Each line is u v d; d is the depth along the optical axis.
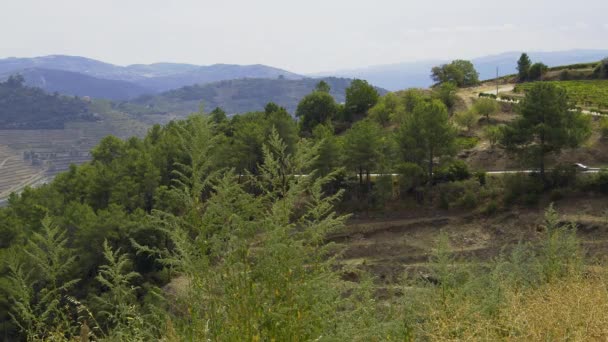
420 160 56.16
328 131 53.88
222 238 3.91
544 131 48.53
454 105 83.19
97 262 33.34
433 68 112.31
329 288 4.04
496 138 58.88
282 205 3.93
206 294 3.83
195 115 4.09
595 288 6.50
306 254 3.97
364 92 88.94
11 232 44.59
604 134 58.06
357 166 53.53
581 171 51.28
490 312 6.14
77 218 40.12
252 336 3.64
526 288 8.21
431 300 6.14
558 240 10.45
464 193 52.12
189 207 3.96
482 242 43.97
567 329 5.09
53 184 60.59
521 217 46.03
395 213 51.84
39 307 4.59
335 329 4.08
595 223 40.31
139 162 53.88
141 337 4.14
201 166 4.06
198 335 3.68
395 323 4.98
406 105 81.06
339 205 53.16
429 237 46.19
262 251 3.83
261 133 51.81
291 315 3.76
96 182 54.31
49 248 4.65
